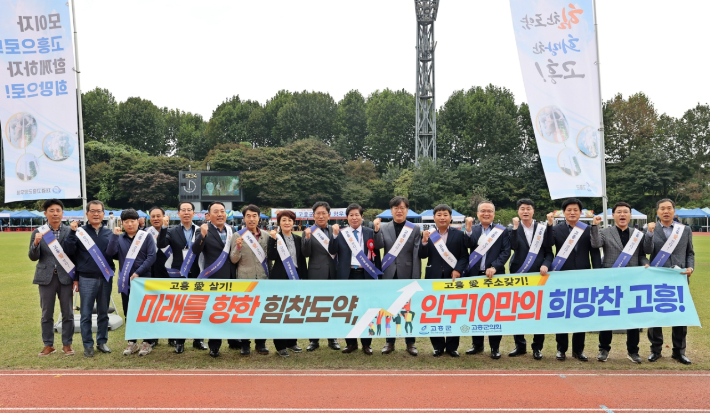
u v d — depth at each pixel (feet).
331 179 232.32
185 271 23.12
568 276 22.33
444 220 23.13
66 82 27.37
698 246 95.04
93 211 23.79
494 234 23.04
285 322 22.48
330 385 19.20
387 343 23.82
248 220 23.48
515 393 18.31
